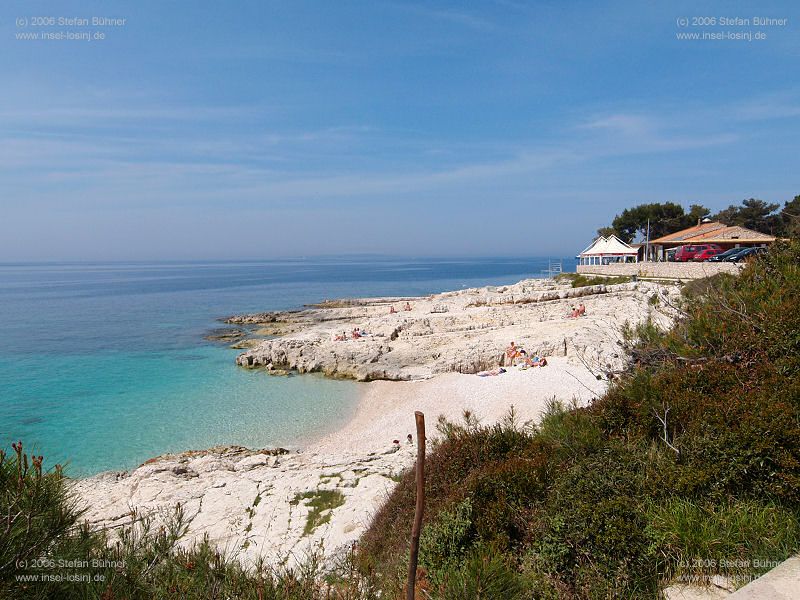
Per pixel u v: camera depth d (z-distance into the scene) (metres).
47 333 59.47
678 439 7.24
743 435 6.34
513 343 35.22
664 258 62.69
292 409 29.81
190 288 142.00
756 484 6.05
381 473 17.02
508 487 7.63
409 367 35.72
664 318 12.48
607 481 6.62
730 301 9.92
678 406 7.90
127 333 59.00
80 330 61.69
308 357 39.50
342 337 43.88
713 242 50.47
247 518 14.27
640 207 90.75
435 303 64.88
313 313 69.50
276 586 5.20
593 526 5.99
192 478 18.19
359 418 28.17
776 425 6.18
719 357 8.84
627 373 10.06
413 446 21.42
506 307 48.53
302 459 19.89
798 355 7.71
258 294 117.88
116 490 16.92
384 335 43.81
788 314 8.34
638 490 6.50
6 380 37.19
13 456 4.25
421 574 6.24
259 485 16.67
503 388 28.94
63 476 4.59
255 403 31.03
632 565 5.66
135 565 4.71
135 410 29.84
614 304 42.88
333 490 15.67
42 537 4.14
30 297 115.94
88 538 4.73
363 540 10.52
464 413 11.95
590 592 5.59
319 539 12.38
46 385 35.69
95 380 37.06
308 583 5.37
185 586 4.64
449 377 32.97
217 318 72.38
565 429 8.96
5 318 74.44
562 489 6.81
